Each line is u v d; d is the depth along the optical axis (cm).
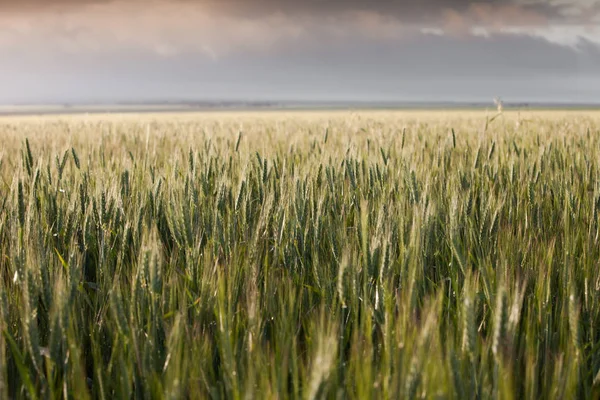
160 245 324
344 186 508
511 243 375
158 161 695
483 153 675
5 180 568
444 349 244
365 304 267
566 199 462
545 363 249
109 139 1047
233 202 439
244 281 321
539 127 1227
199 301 291
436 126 1480
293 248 361
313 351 231
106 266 315
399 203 415
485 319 300
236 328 260
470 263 333
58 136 1135
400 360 211
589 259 352
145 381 230
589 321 294
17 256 305
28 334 235
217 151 720
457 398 208
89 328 290
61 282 250
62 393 245
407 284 283
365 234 310
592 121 1653
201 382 234
